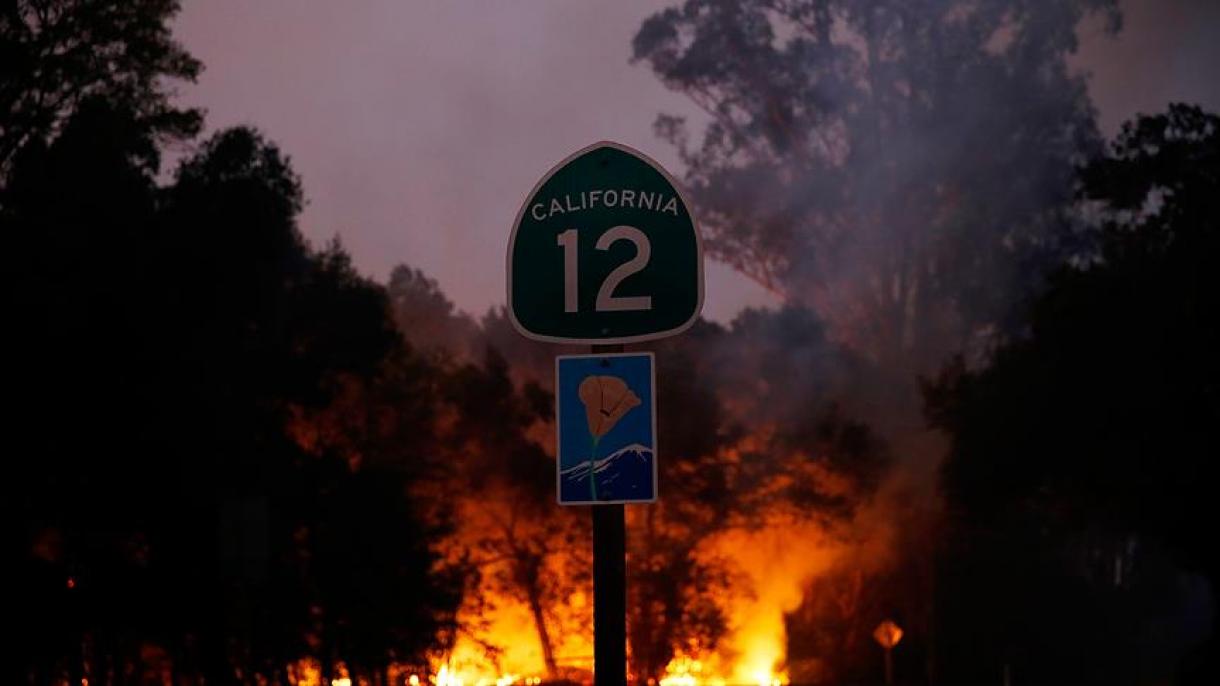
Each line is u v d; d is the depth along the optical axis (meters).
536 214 7.68
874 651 64.88
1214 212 44.03
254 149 37.22
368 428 48.22
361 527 38.94
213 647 34.28
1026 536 65.44
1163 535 44.62
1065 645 66.62
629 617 54.81
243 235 35.81
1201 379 42.25
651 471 7.46
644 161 7.64
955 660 65.50
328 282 42.94
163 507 32.44
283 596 35.53
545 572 57.41
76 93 35.22
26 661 31.58
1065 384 43.25
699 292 7.56
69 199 32.72
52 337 30.44
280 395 39.62
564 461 7.52
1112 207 46.59
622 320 7.59
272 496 36.44
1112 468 43.06
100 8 34.66
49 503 31.44
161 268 33.84
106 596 32.41
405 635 40.03
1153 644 68.31
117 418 31.41
